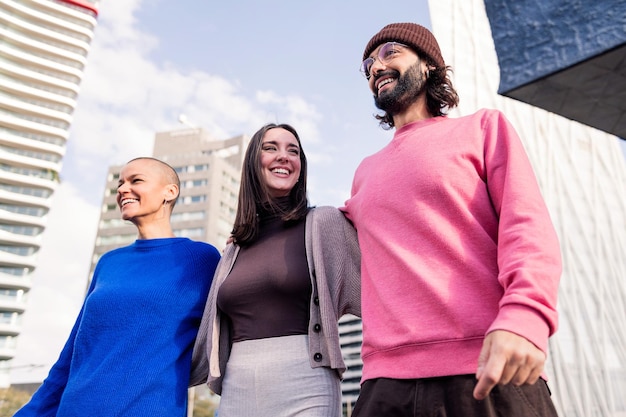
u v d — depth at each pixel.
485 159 1.38
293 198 2.23
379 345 1.29
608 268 48.09
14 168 58.62
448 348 1.16
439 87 1.76
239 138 85.50
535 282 1.00
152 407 1.95
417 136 1.56
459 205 1.33
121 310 2.14
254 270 1.95
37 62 63.16
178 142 86.25
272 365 1.77
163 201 2.56
